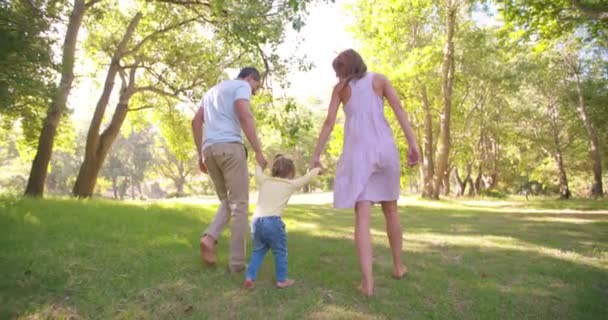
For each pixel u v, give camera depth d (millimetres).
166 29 15133
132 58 17016
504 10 13078
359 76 3605
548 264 4336
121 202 9156
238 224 3566
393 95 3611
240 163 3600
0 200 7449
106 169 59125
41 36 7625
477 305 3102
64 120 17438
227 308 2852
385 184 3479
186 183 64062
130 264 3547
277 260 3301
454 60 21812
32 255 3564
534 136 34125
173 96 16016
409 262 4238
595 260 4602
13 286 2947
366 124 3492
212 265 3633
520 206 17016
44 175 12086
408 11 19594
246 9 10117
